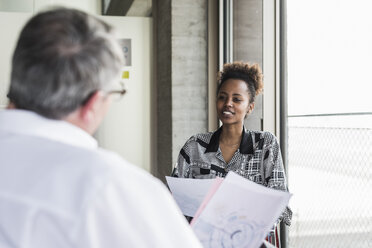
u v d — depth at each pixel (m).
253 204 0.97
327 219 2.21
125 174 0.58
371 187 1.86
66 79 0.61
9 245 0.56
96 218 0.55
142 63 4.36
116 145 4.32
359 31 1.88
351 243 2.02
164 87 4.01
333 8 2.09
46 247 0.55
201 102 3.80
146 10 4.38
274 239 1.42
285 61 2.63
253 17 2.90
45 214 0.54
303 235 2.44
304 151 2.42
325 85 2.19
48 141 0.61
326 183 2.21
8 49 4.08
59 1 4.24
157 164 4.39
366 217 1.91
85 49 0.62
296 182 2.53
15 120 0.62
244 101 1.55
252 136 1.54
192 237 0.63
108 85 0.66
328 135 2.18
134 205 0.57
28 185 0.56
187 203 1.23
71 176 0.56
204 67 3.81
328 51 2.14
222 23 3.68
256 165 1.51
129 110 4.35
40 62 0.61
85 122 0.66
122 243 0.56
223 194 0.98
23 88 0.62
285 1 2.61
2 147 0.61
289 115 2.59
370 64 1.81
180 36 3.75
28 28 0.63
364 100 1.87
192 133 3.79
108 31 0.67
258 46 2.78
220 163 1.56
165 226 0.60
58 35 0.61
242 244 0.96
